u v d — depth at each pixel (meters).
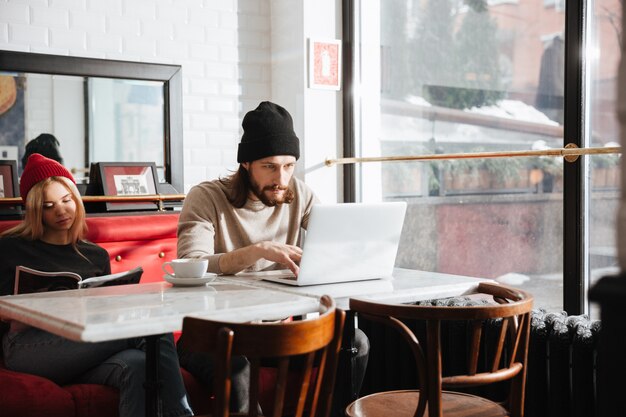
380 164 3.73
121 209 3.44
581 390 2.24
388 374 2.94
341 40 3.94
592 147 2.58
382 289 2.13
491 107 3.02
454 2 3.22
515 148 2.90
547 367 2.42
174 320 1.62
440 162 3.32
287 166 2.60
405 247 3.58
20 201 3.15
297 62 3.87
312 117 3.86
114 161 3.53
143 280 3.10
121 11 3.61
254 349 1.42
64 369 2.27
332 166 3.93
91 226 3.01
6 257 2.51
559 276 2.73
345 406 2.18
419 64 3.46
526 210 2.87
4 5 3.33
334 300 1.84
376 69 3.77
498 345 1.85
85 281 2.22
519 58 2.88
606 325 0.47
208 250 2.46
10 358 2.28
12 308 1.82
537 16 2.79
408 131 3.54
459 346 2.67
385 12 3.68
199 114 3.84
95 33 3.54
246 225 2.61
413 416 1.83
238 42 3.96
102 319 1.59
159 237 3.19
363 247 2.27
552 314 2.48
